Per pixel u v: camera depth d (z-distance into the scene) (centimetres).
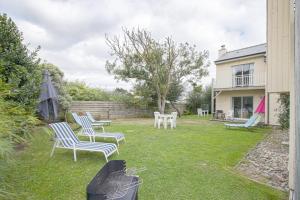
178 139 777
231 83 1647
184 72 1683
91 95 1684
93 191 245
